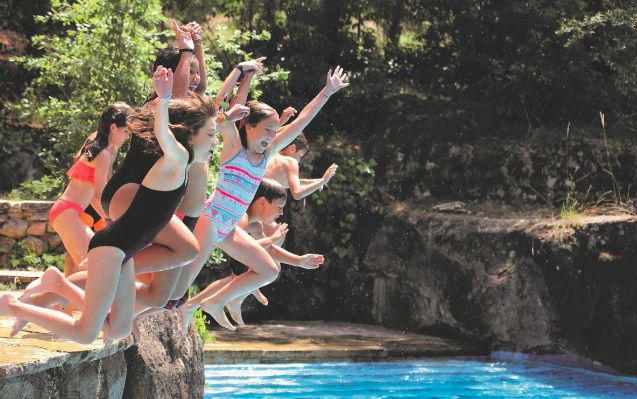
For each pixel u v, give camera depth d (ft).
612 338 51.37
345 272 65.36
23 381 22.45
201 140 21.80
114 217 21.86
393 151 67.15
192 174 23.88
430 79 76.69
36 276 40.91
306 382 46.26
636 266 51.19
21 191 54.19
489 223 58.08
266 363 50.75
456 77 76.28
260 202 31.81
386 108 70.74
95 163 28.55
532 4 70.13
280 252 32.68
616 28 66.59
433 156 65.77
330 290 65.62
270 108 27.76
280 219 65.41
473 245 57.93
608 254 52.01
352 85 73.92
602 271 51.93
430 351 55.11
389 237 63.52
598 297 52.03
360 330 60.95
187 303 29.71
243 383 45.42
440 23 75.92
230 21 75.31
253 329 59.26
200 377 34.88
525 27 71.67
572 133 66.08
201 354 35.32
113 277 21.01
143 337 30.68
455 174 64.90
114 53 49.57
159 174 21.15
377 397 43.42
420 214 62.54
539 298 54.65
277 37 74.95
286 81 71.72
